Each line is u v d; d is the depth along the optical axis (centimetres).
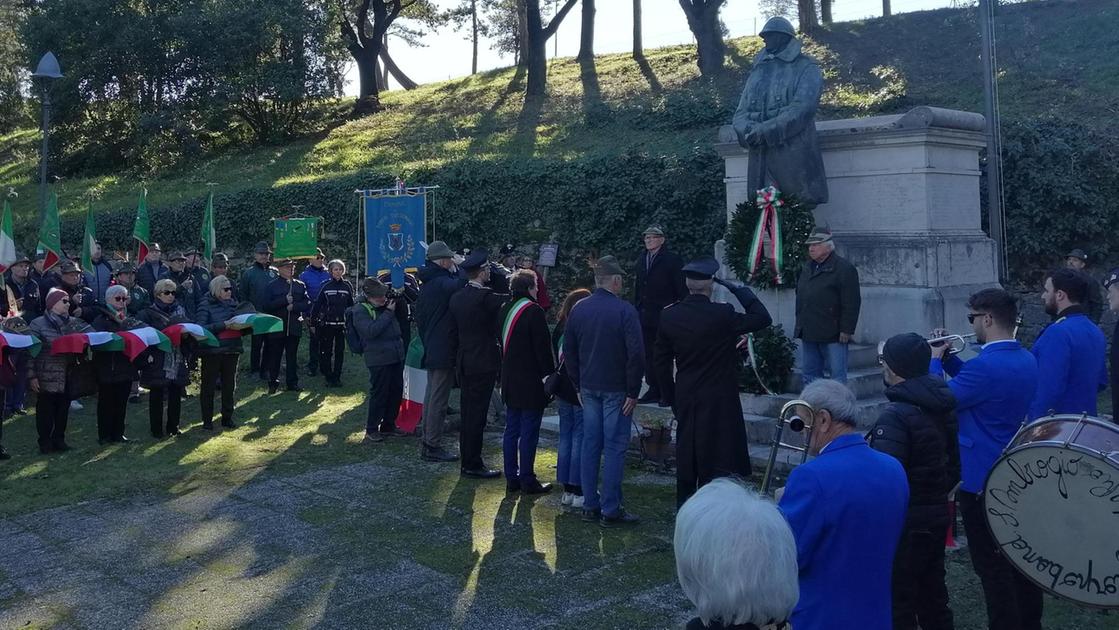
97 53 2945
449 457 895
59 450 945
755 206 972
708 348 634
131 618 537
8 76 3847
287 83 2973
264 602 556
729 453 633
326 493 788
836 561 311
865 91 2266
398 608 544
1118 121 1591
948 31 2581
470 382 824
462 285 897
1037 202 1395
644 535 666
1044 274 1410
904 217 951
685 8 2869
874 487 315
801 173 953
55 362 927
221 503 764
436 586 577
